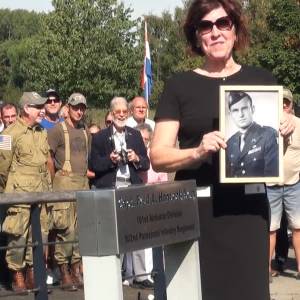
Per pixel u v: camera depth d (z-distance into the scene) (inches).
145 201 108.1
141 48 1642.5
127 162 300.5
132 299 271.1
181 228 115.3
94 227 103.8
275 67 1015.6
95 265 104.5
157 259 165.5
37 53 1658.5
